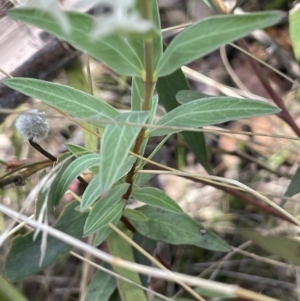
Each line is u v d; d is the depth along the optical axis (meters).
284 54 0.53
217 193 0.48
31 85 0.23
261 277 0.41
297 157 0.48
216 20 0.17
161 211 0.32
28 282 0.43
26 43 0.36
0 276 0.27
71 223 0.32
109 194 0.26
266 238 0.27
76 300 0.43
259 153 0.50
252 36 0.55
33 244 0.32
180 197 0.48
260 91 0.54
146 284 0.33
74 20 0.17
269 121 0.51
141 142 0.25
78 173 0.25
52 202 0.28
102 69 0.53
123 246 0.34
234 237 0.45
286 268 0.42
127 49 0.18
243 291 0.21
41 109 0.48
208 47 0.18
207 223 0.46
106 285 0.32
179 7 0.50
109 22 0.13
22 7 0.16
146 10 0.16
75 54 0.37
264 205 0.36
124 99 0.53
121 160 0.18
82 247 0.22
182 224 0.31
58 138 0.48
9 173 0.31
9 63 0.35
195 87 0.55
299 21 0.32
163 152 0.51
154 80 0.19
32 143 0.28
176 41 0.18
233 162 0.51
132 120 0.19
